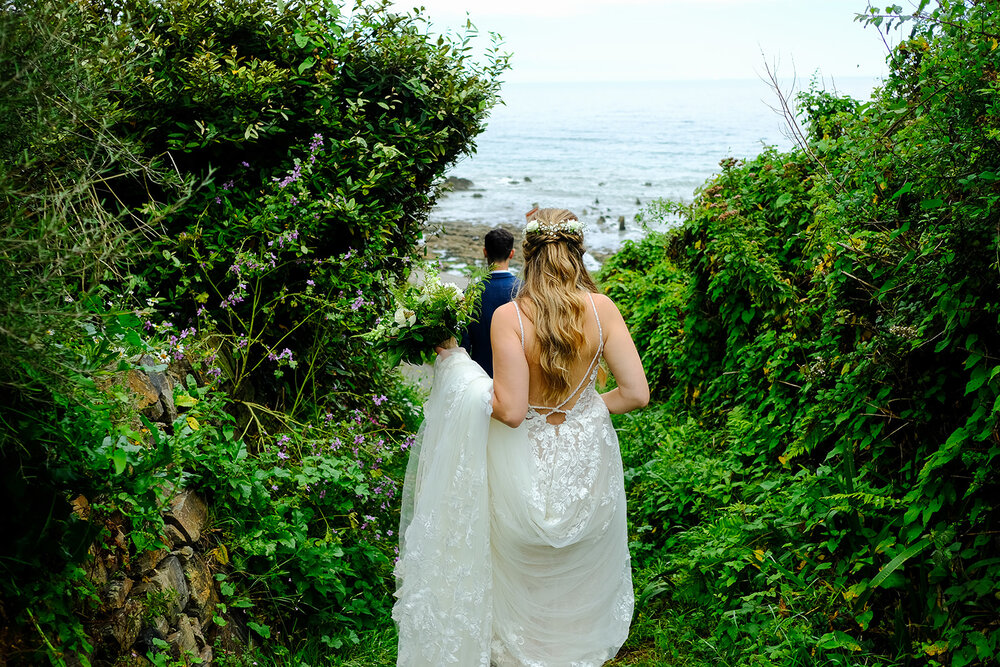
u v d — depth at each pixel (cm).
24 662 205
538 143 6769
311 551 340
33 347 175
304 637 336
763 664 312
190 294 397
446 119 477
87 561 233
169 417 310
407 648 285
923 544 297
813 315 488
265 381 431
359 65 451
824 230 402
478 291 313
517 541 277
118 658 234
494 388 276
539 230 283
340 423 414
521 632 283
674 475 475
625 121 9519
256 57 432
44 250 179
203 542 309
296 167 398
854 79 12162
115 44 227
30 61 193
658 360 703
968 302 289
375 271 447
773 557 373
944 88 291
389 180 445
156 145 393
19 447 196
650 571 412
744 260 526
